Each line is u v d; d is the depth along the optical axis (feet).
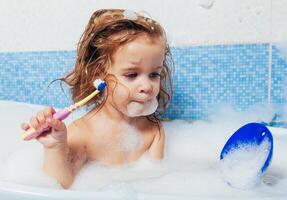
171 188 2.43
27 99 3.89
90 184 2.58
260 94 3.67
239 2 3.57
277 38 3.58
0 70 3.88
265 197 1.79
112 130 3.00
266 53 3.61
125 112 2.87
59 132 2.34
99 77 2.88
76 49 3.73
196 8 3.61
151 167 3.06
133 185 2.50
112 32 2.80
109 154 3.00
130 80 2.76
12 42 3.83
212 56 3.66
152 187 2.46
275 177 2.80
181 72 3.69
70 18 3.73
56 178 2.39
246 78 3.67
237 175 2.47
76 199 1.80
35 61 3.83
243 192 2.32
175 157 3.39
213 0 3.59
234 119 3.71
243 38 3.61
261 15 3.57
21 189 1.84
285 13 3.54
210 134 3.56
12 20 3.80
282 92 3.65
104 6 3.69
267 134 2.59
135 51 2.68
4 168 2.64
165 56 3.11
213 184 2.50
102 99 2.98
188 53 3.67
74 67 3.51
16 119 3.58
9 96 3.91
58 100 3.84
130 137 3.08
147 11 3.65
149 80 2.78
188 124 3.64
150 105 2.86
